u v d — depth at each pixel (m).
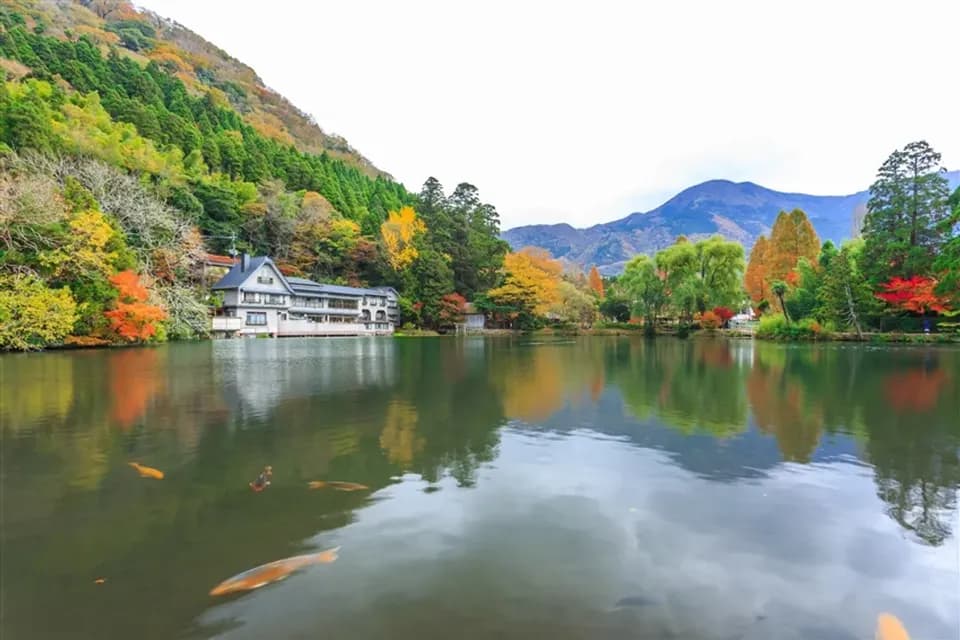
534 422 9.07
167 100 75.69
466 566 3.91
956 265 25.56
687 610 3.36
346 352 26.55
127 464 6.47
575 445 7.52
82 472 6.14
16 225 21.89
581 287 73.50
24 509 5.00
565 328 57.25
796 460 6.75
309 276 57.81
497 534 4.48
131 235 31.95
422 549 4.19
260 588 3.59
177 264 34.56
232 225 53.62
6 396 11.23
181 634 3.07
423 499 5.34
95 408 10.02
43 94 46.34
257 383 13.70
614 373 16.69
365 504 5.19
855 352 25.77
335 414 9.68
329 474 6.14
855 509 5.09
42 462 6.52
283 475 6.09
